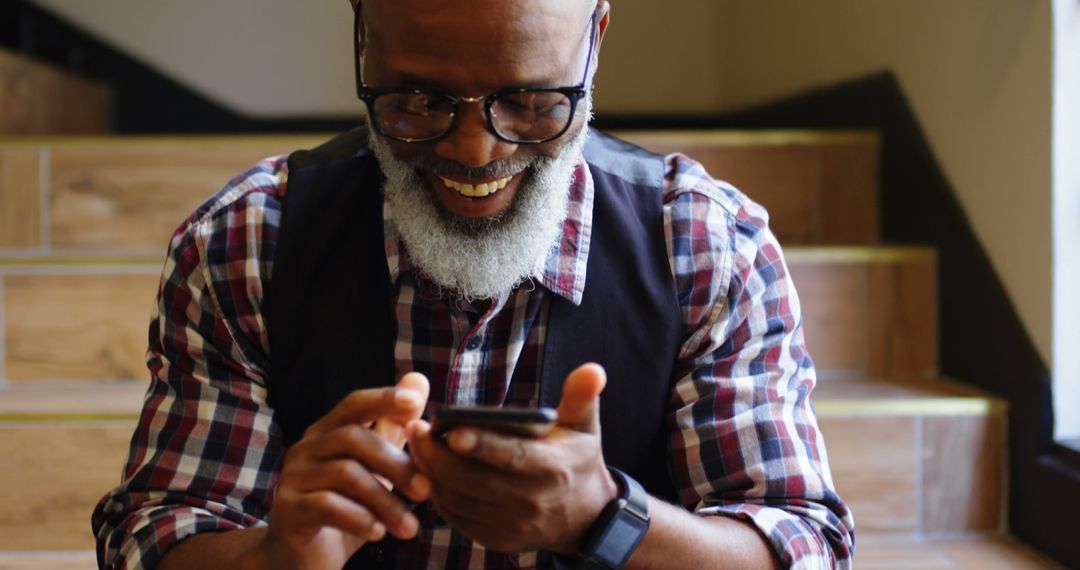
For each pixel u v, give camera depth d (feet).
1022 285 5.02
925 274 5.93
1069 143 4.70
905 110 6.37
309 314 2.98
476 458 2.14
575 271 2.95
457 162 2.58
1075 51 4.66
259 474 2.94
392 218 2.99
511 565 2.95
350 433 2.29
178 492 2.88
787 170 6.80
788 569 2.66
